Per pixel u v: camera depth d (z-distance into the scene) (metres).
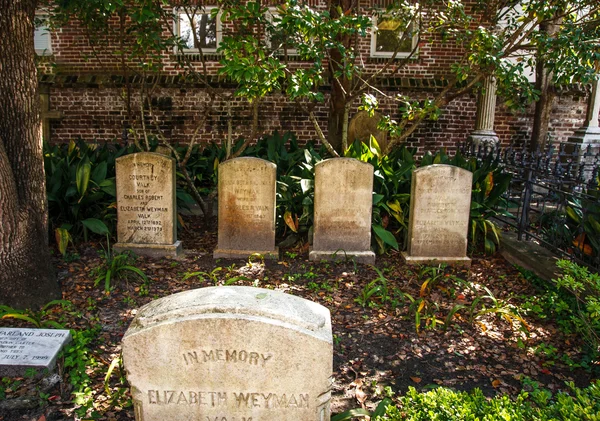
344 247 6.35
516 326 4.73
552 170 6.89
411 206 6.30
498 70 6.52
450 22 7.43
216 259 6.38
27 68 5.10
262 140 10.12
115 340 4.29
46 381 3.66
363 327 4.66
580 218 5.91
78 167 6.61
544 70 10.83
